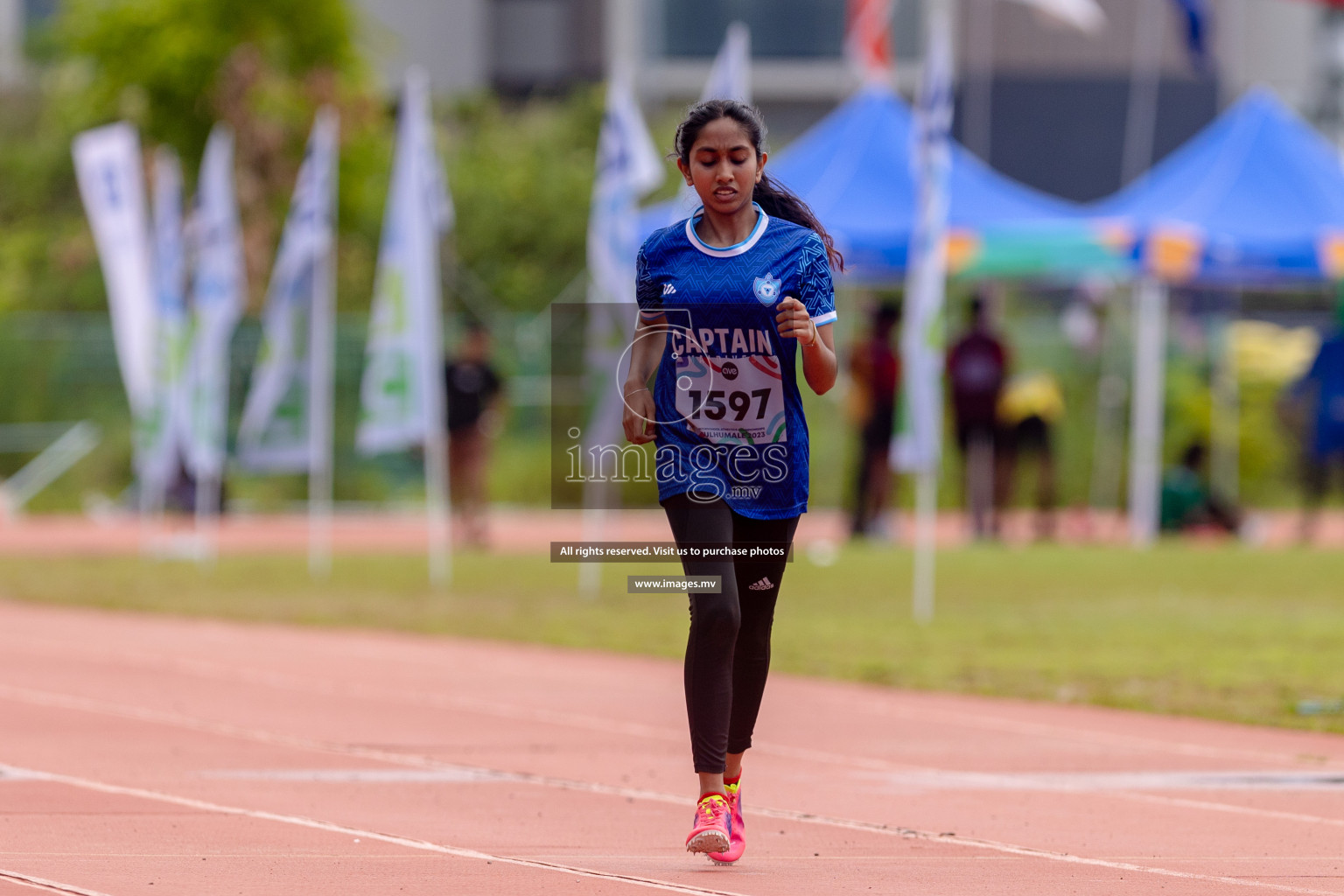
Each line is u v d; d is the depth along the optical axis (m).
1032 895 14.41
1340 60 119.19
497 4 113.44
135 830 16.70
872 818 17.86
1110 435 72.81
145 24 81.31
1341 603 41.56
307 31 82.62
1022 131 110.56
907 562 52.78
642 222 57.16
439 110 104.69
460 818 17.56
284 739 22.53
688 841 15.00
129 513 72.12
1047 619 38.12
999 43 110.44
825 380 14.90
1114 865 15.61
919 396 37.75
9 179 98.31
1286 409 74.38
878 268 56.97
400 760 21.12
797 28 111.19
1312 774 20.62
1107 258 57.81
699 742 15.02
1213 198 60.34
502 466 75.31
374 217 87.94
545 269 93.25
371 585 45.50
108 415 76.75
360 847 16.06
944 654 31.98
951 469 74.38
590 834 16.83
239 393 72.94
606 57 110.88
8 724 23.52
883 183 57.88
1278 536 65.31
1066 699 26.62
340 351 75.31
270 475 74.50
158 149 80.19
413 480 75.38
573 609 39.97
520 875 14.95
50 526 68.94
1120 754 21.92
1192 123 109.00
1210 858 15.95
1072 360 74.12
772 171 59.69
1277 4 114.25
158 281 49.59
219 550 57.66
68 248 89.94
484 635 34.78
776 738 23.16
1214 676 29.19
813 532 65.25
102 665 29.84
